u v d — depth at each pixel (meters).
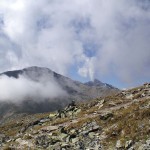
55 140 46.94
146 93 64.19
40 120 73.62
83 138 44.47
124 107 54.12
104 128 45.72
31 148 47.59
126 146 36.88
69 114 70.56
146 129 38.94
